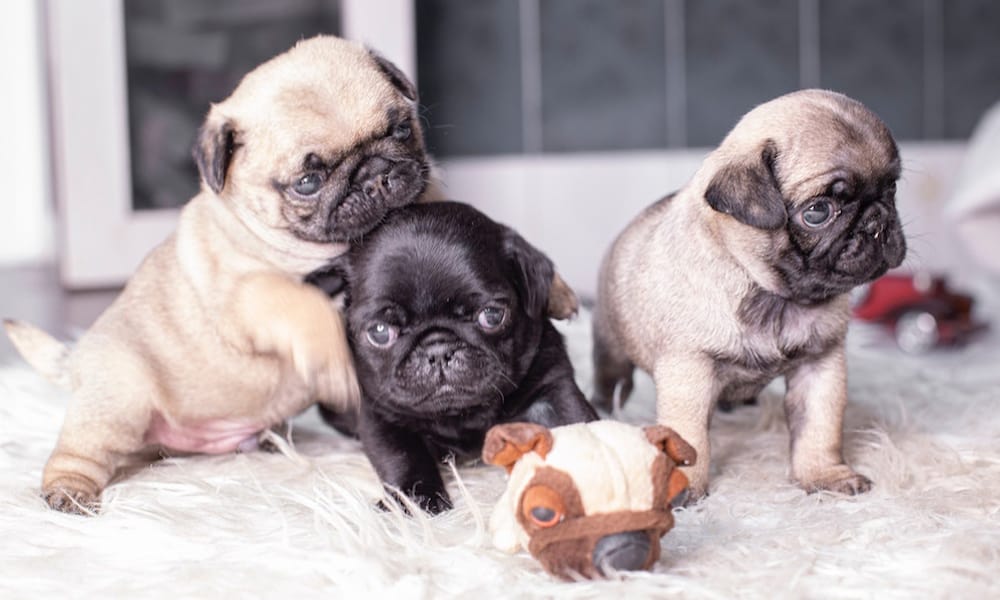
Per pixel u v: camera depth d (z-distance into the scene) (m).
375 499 0.66
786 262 0.63
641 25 1.77
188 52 1.60
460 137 1.77
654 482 0.54
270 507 0.64
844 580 0.55
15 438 0.77
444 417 0.67
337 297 0.69
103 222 1.60
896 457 0.68
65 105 1.57
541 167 1.77
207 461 0.74
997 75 1.83
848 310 0.67
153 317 0.73
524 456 0.54
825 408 0.67
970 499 0.63
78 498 0.66
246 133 0.71
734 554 0.57
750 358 0.66
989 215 1.37
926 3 1.81
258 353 0.71
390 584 0.55
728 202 0.62
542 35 1.76
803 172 0.62
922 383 0.87
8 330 0.76
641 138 1.79
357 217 0.69
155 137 1.61
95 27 1.56
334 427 0.80
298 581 0.56
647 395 0.84
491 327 0.65
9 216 2.25
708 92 1.79
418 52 1.74
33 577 0.57
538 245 1.78
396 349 0.64
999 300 1.42
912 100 1.83
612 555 0.53
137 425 0.71
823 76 1.81
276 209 0.71
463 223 0.66
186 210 0.77
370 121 0.71
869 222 0.62
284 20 1.62
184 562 0.58
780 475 0.68
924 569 0.55
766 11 1.79
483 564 0.57
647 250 0.69
